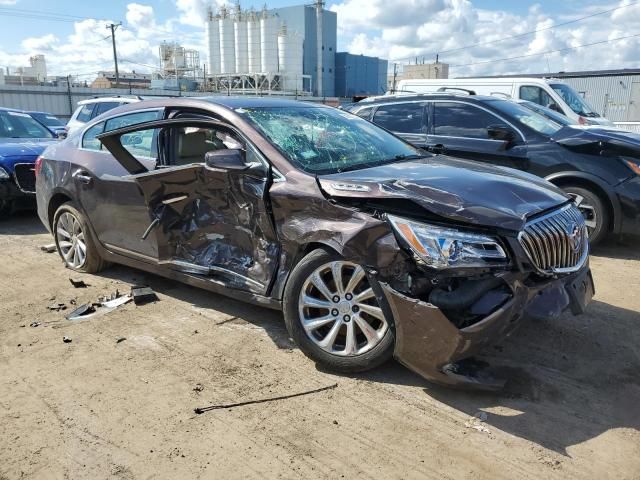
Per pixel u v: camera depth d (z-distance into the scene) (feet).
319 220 11.26
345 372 11.51
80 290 16.66
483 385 10.26
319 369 11.78
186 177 13.17
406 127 25.46
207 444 9.37
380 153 14.28
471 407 10.40
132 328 13.88
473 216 9.98
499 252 9.94
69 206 17.76
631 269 18.99
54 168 18.08
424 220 10.21
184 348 12.76
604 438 9.50
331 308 11.45
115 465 8.87
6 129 30.55
